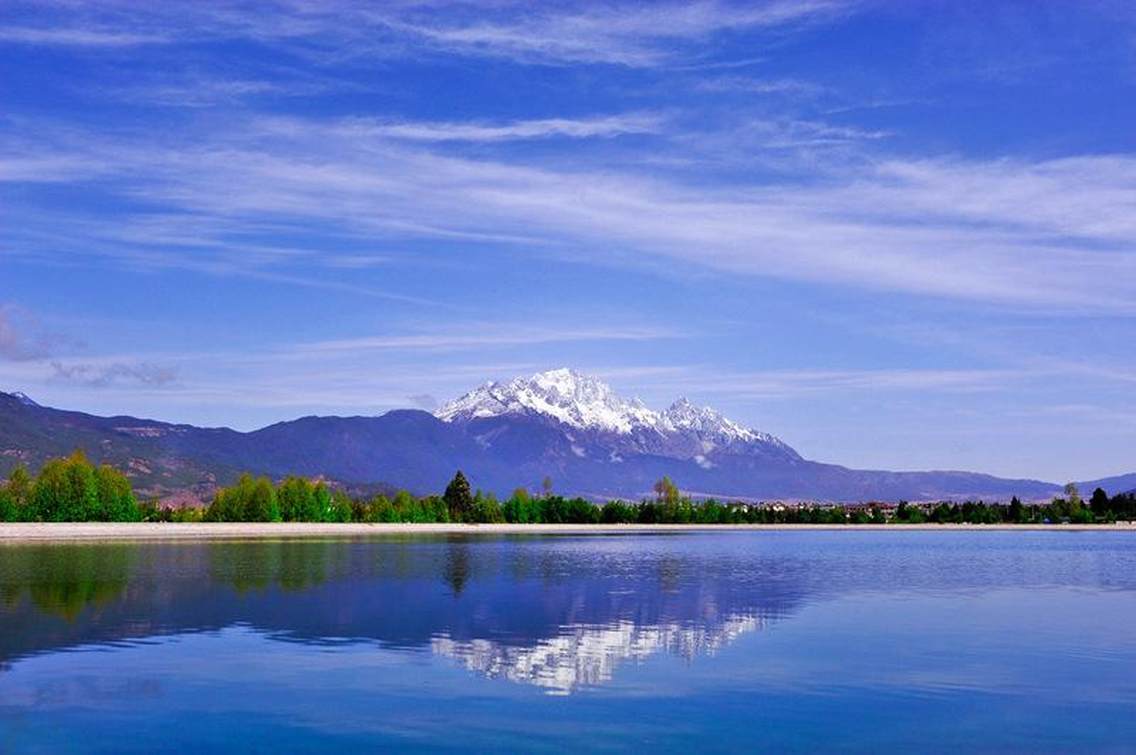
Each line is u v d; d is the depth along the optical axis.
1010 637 44.19
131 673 34.41
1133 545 156.88
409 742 26.64
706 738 27.25
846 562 101.12
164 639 41.31
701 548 134.62
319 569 78.94
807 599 59.78
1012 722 29.03
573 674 34.91
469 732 27.56
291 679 33.66
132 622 46.03
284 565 82.81
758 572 83.81
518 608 53.25
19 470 172.75
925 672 35.81
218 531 170.62
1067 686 33.59
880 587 69.06
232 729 27.72
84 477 169.75
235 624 45.59
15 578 66.94
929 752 26.22
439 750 26.00
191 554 97.38
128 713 29.27
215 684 32.81
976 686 33.50
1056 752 26.25
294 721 28.53
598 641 41.97
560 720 28.83
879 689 32.97
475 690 32.31
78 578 67.12
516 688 32.69
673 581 72.56
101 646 39.53
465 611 51.56
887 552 127.62
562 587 66.44
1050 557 115.25
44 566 78.06
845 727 28.38
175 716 28.94
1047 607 56.50
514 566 87.88
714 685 33.38
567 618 49.22
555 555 109.19
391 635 42.88
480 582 69.69
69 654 37.75
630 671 35.53
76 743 26.52
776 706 30.59
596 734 27.52
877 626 47.47
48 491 167.25
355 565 84.94
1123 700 31.64
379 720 28.67
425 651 39.00
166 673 34.41
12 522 159.88
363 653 38.50
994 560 107.50
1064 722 29.05
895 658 38.50
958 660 38.19
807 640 42.78
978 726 28.56
